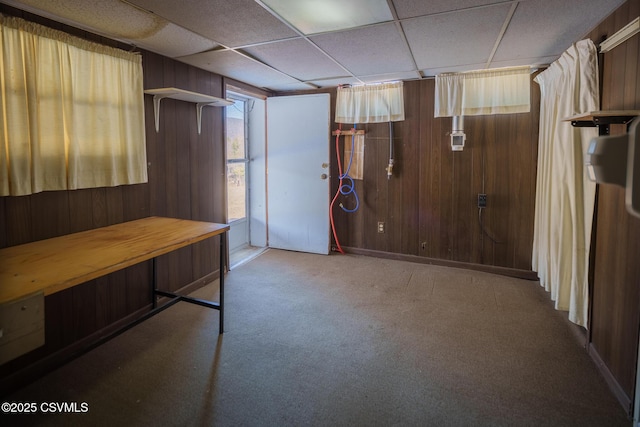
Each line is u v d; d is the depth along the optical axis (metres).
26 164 1.96
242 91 4.06
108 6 1.96
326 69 3.42
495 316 2.81
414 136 4.02
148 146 2.83
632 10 1.83
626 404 1.75
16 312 1.28
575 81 2.33
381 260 4.26
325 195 4.41
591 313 2.23
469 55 2.98
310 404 1.83
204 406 1.81
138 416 1.74
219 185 3.68
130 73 2.56
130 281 2.71
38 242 2.06
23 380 1.97
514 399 1.86
